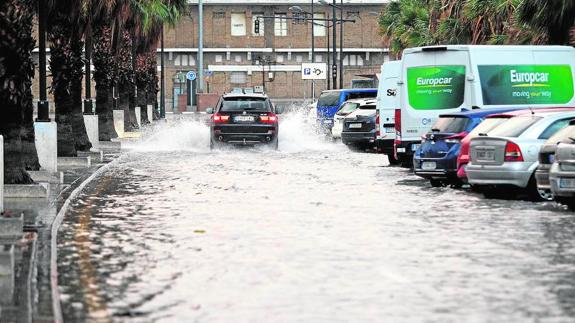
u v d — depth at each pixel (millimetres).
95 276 25141
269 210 40125
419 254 28422
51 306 21141
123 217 37938
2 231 32094
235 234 32844
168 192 48250
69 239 31891
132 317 20406
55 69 66000
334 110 99562
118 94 114062
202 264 26859
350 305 21406
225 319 20125
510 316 20250
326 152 81875
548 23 69500
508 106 57094
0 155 36531
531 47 57625
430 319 20000
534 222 35938
